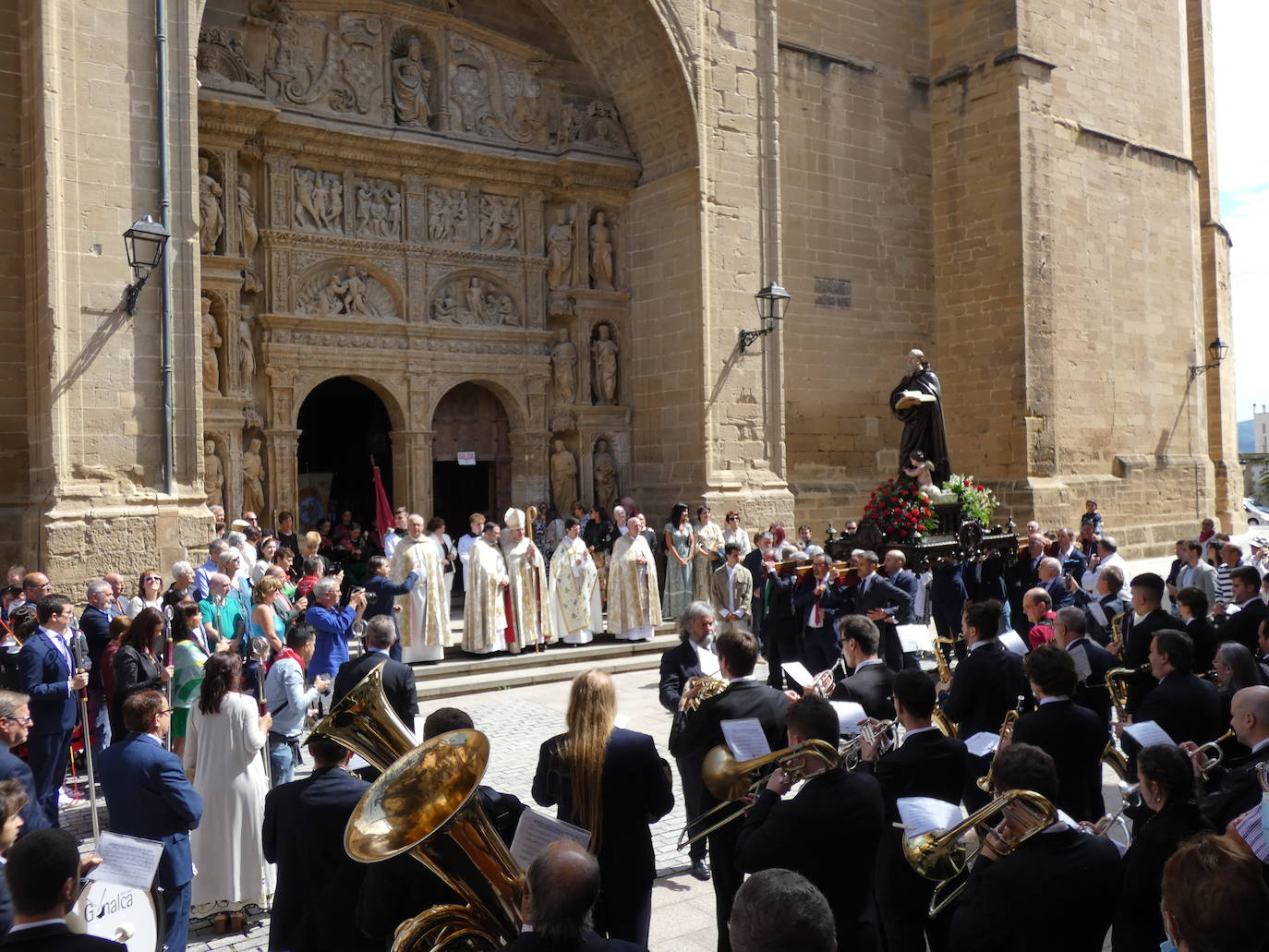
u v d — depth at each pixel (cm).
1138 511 2764
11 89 1445
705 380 1973
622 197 2133
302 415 2288
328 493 2219
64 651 863
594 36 2052
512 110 2038
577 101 2116
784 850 452
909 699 519
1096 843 409
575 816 488
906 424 1725
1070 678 605
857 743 566
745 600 1434
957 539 1628
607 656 1570
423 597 1440
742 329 2034
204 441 1681
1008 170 2434
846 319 2398
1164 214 2909
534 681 1451
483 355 2006
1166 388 2908
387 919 439
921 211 2559
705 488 1967
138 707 588
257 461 1752
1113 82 2750
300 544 1805
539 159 2036
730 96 2022
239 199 1728
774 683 1243
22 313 1455
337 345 1844
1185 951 293
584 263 2105
